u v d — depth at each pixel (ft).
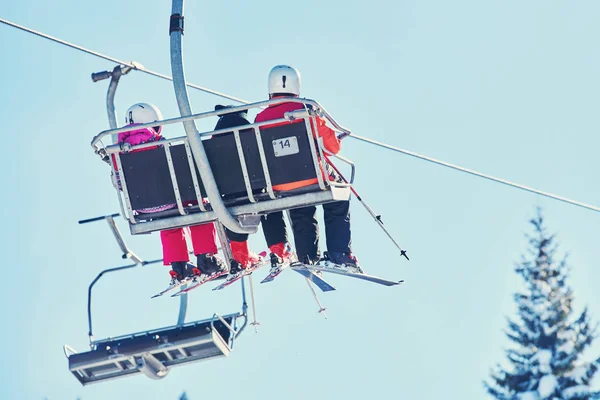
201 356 88.79
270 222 88.99
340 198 83.35
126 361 88.53
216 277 92.07
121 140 85.25
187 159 83.51
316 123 81.51
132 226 84.89
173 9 82.58
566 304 240.32
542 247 245.24
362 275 88.12
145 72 89.30
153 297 90.43
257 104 80.79
